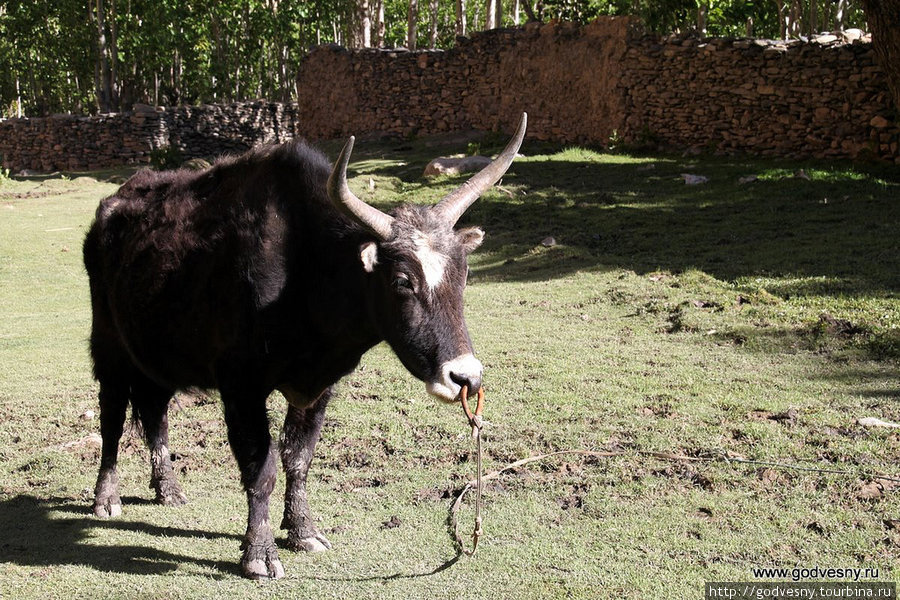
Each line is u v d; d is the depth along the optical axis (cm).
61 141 3556
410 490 611
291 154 510
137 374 611
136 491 647
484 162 2030
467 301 1170
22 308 1332
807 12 3144
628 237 1416
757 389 778
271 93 4784
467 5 4553
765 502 564
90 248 611
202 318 511
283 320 490
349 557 512
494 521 553
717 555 499
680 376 827
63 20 3975
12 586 480
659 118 2108
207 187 550
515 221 1584
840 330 902
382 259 452
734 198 1554
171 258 525
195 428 774
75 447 732
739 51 1953
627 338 965
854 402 732
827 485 582
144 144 3522
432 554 512
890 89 1538
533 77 2450
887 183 1541
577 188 1755
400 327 449
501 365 887
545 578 476
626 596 453
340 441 711
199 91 4378
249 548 492
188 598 462
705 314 1004
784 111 1889
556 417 737
